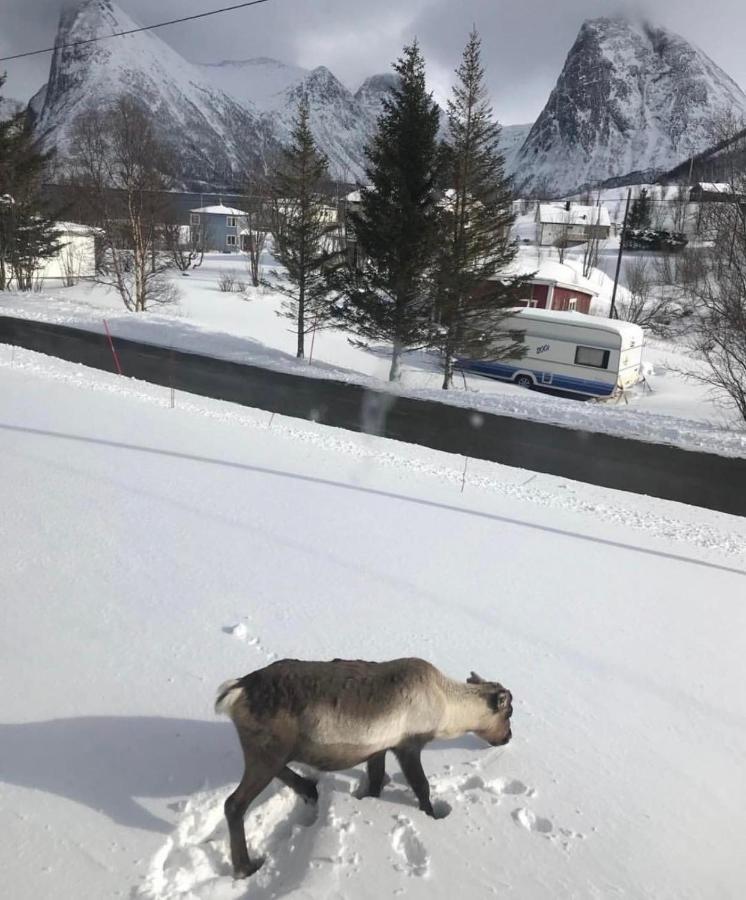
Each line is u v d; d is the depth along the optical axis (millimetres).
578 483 13375
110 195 40969
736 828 4113
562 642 6297
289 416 17625
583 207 100688
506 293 24922
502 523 9812
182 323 31406
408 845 3662
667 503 12586
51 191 52125
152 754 4195
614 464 15844
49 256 46438
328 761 3605
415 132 23297
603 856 3746
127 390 16469
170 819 3691
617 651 6238
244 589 6648
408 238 23781
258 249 55438
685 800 4309
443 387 26297
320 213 27969
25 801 3721
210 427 13695
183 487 9680
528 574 7918
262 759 3465
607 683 5656
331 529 8656
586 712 5191
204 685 4957
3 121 44031
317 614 6281
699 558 9297
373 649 5750
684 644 6535
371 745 3613
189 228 78625
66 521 7938
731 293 22344
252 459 11664
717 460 16688
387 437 16547
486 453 15977
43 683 4809
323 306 28625
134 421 13398
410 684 3734
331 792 4035
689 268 34031
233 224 99375
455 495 11031
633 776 4488
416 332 25266
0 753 4078
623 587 7859
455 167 23859
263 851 3689
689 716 5293
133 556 7160
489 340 25672
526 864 3615
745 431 20281
